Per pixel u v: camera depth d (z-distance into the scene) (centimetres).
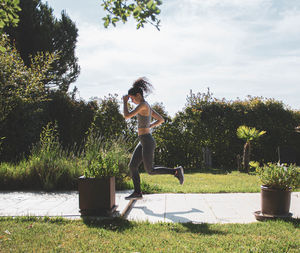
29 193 634
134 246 310
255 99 1288
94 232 357
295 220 399
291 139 1251
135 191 480
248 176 941
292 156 1085
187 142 1191
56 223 398
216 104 1258
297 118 1279
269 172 430
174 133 1188
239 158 1109
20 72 987
